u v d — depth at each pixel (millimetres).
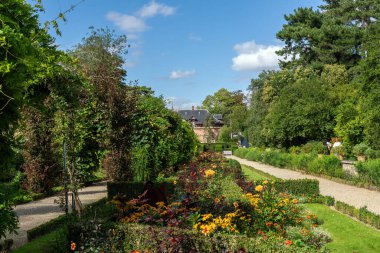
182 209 6344
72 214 7992
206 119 77500
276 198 9047
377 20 37625
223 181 11961
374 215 10148
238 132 65688
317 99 31000
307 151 29438
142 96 15672
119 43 32812
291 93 32625
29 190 14602
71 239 5891
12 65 3496
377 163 16859
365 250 7703
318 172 22312
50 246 6527
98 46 31578
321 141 31125
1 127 3938
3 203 4488
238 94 93562
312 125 30688
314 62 39938
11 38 3545
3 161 4238
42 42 6828
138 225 5879
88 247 5738
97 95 10852
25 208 12148
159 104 16625
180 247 5199
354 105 25969
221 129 72375
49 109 8125
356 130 23297
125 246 5633
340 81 34938
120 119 10922
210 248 5246
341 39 38000
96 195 14578
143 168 12008
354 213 11023
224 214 7219
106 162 12273
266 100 43344
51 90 7801
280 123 32562
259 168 28703
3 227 4402
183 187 11344
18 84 3707
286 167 28297
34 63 3971
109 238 5699
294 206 9484
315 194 14281
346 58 38844
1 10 4012
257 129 42938
